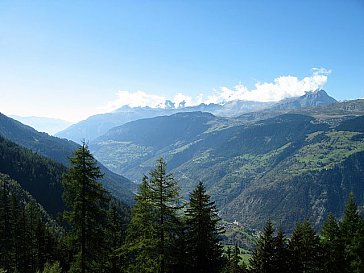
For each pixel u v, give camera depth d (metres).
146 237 34.22
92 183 33.56
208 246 38.38
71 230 34.72
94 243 34.44
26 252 75.00
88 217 33.84
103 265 43.19
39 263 72.81
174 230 35.50
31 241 74.88
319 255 48.00
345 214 52.75
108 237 42.38
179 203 34.88
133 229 35.78
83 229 33.53
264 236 42.16
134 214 34.56
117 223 46.94
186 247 38.22
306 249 46.97
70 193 33.75
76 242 33.97
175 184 34.41
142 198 34.28
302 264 43.81
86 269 35.03
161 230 33.91
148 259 34.28
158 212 33.75
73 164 33.34
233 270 43.97
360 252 49.69
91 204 33.62
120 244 46.25
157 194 33.78
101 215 34.22
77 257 34.34
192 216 38.44
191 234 38.09
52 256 73.81
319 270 47.62
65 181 33.38
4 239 72.38
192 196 38.50
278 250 41.66
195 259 38.06
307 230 48.62
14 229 73.69
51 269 57.97
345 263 49.72
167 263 36.72
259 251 41.78
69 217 33.25
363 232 50.25
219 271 40.03
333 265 49.62
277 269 41.03
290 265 41.94
